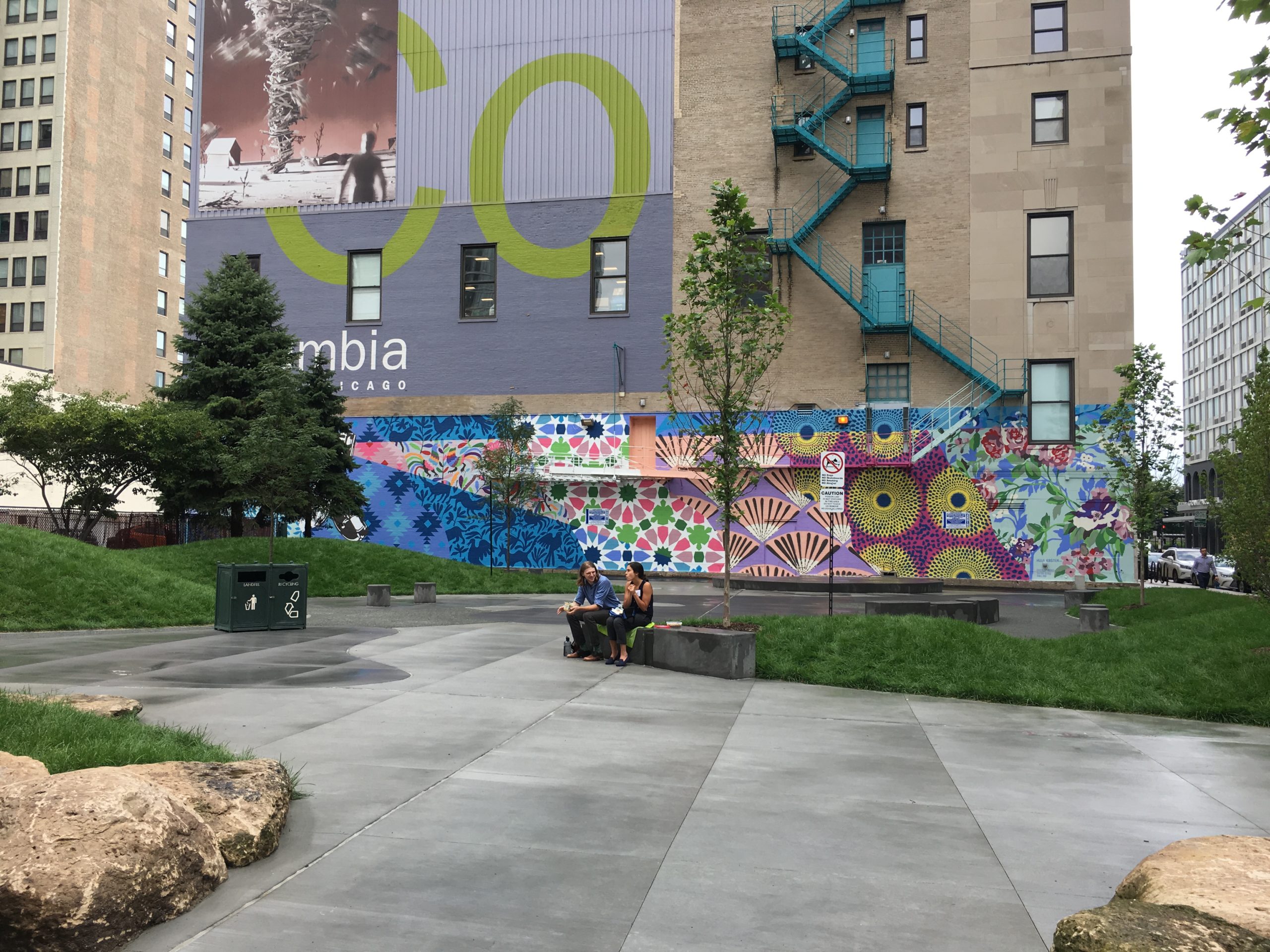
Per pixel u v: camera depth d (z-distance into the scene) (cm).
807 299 3141
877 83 3067
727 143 3250
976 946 408
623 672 1197
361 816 576
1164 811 628
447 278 3444
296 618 1620
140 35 7850
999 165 3042
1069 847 545
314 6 3616
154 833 430
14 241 7069
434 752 744
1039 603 2430
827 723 909
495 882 475
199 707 907
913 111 3130
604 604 1277
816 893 466
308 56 3606
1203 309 10806
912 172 3098
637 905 448
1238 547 1289
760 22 3256
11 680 1058
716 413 1360
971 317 3030
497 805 604
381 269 3506
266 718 856
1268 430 1254
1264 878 384
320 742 768
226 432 2644
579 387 3316
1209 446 10450
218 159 3634
